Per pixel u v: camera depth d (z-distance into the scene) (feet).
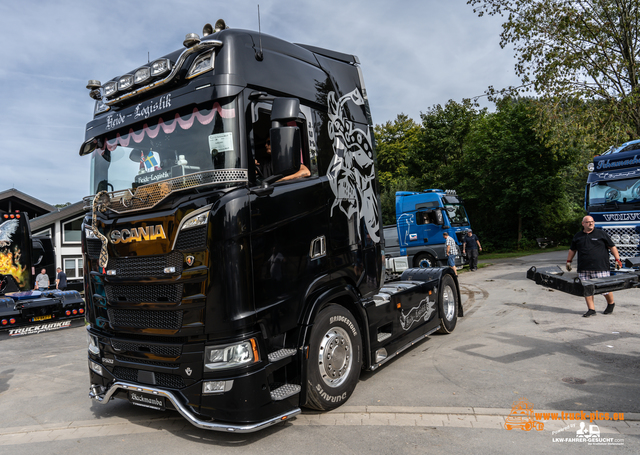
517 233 104.47
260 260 11.28
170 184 11.18
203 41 11.39
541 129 64.39
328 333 13.14
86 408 15.52
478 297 32.99
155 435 12.52
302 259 12.53
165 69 12.05
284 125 11.09
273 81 12.55
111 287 12.76
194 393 10.96
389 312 16.66
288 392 11.60
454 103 117.60
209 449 11.30
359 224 15.26
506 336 20.51
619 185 36.81
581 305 26.61
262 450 10.97
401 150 160.86
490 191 98.84
